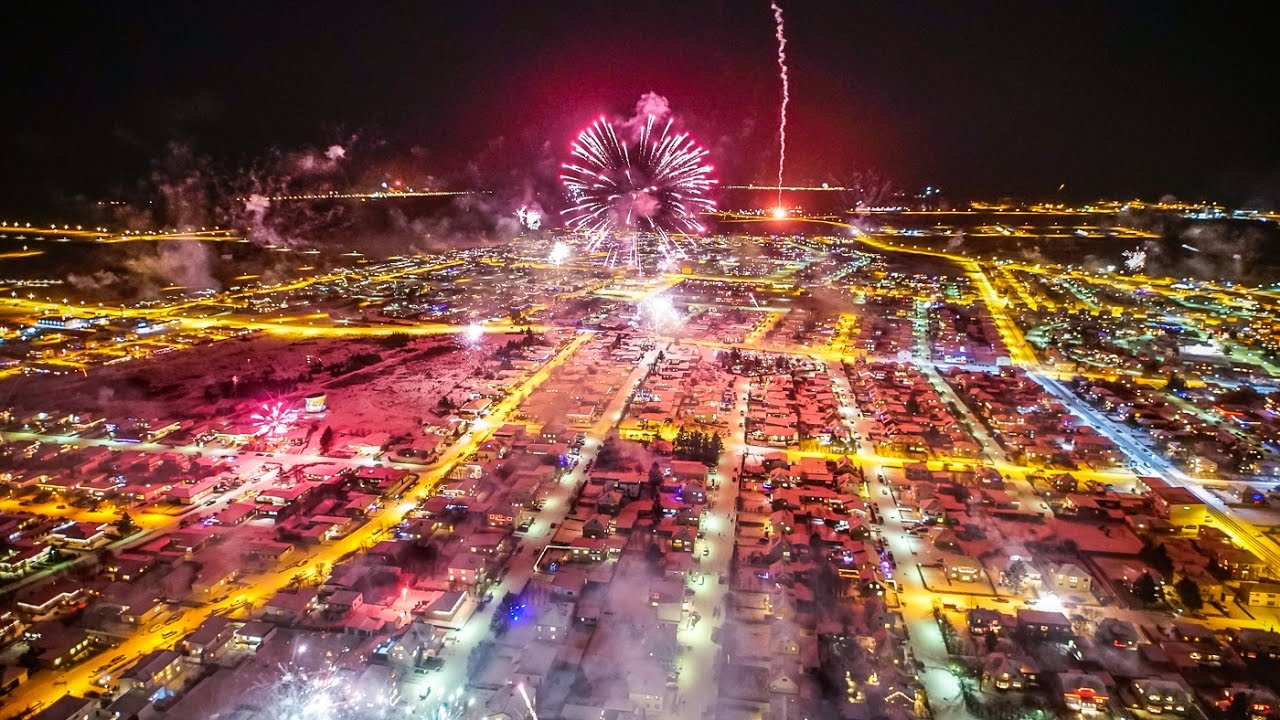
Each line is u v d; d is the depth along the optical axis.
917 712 70.94
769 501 109.12
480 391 157.38
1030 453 125.38
